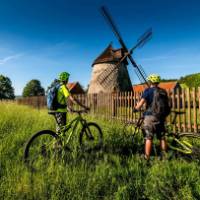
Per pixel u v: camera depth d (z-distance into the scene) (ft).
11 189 10.98
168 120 26.53
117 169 13.94
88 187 11.43
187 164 14.46
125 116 35.91
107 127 25.82
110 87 91.97
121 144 18.86
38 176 12.19
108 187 11.98
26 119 28.91
